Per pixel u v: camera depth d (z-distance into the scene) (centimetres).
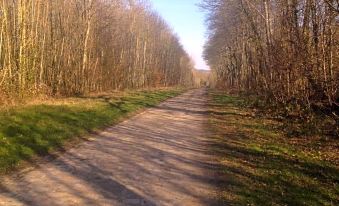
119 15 5088
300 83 1955
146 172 938
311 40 1862
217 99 3869
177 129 1686
